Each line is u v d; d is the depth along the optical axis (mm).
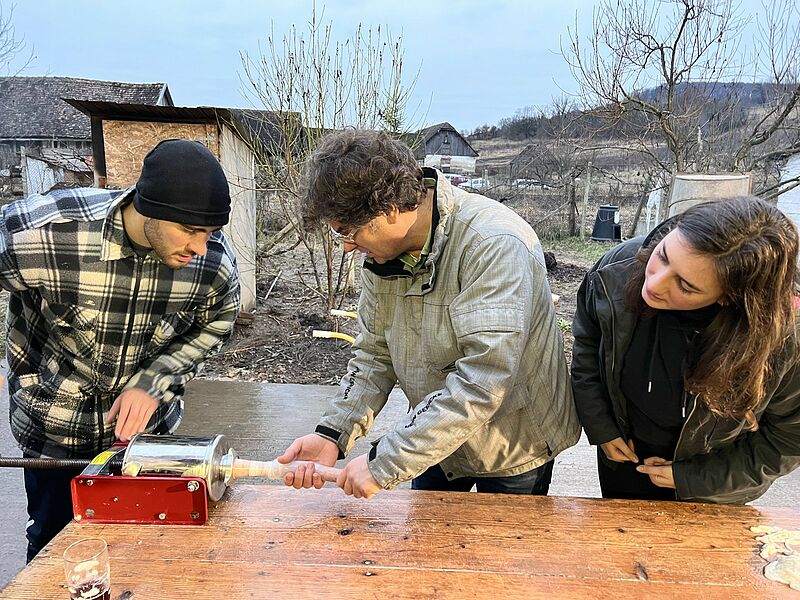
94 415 1679
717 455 1426
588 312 1470
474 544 1232
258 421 3295
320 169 1212
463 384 1233
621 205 11812
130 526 1262
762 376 1138
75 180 10945
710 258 1065
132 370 1670
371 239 1281
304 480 1341
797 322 1140
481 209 1356
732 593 1120
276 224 7367
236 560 1161
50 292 1502
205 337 1770
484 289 1255
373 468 1266
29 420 1671
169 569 1129
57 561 1137
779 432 1324
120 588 1075
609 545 1248
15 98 18297
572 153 11578
